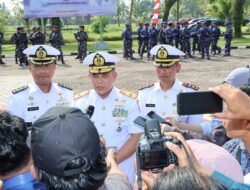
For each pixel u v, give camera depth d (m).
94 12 18.56
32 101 3.48
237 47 22.17
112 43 27.78
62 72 14.24
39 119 1.37
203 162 1.49
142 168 1.52
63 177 1.26
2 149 1.47
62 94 3.59
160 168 1.51
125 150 3.15
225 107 1.25
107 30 50.59
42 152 1.28
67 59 18.61
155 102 3.56
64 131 1.29
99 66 3.15
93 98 3.35
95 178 1.32
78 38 17.67
